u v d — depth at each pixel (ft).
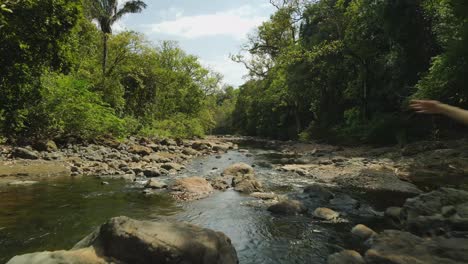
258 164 54.39
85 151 51.49
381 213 24.89
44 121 53.26
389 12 71.31
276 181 38.22
